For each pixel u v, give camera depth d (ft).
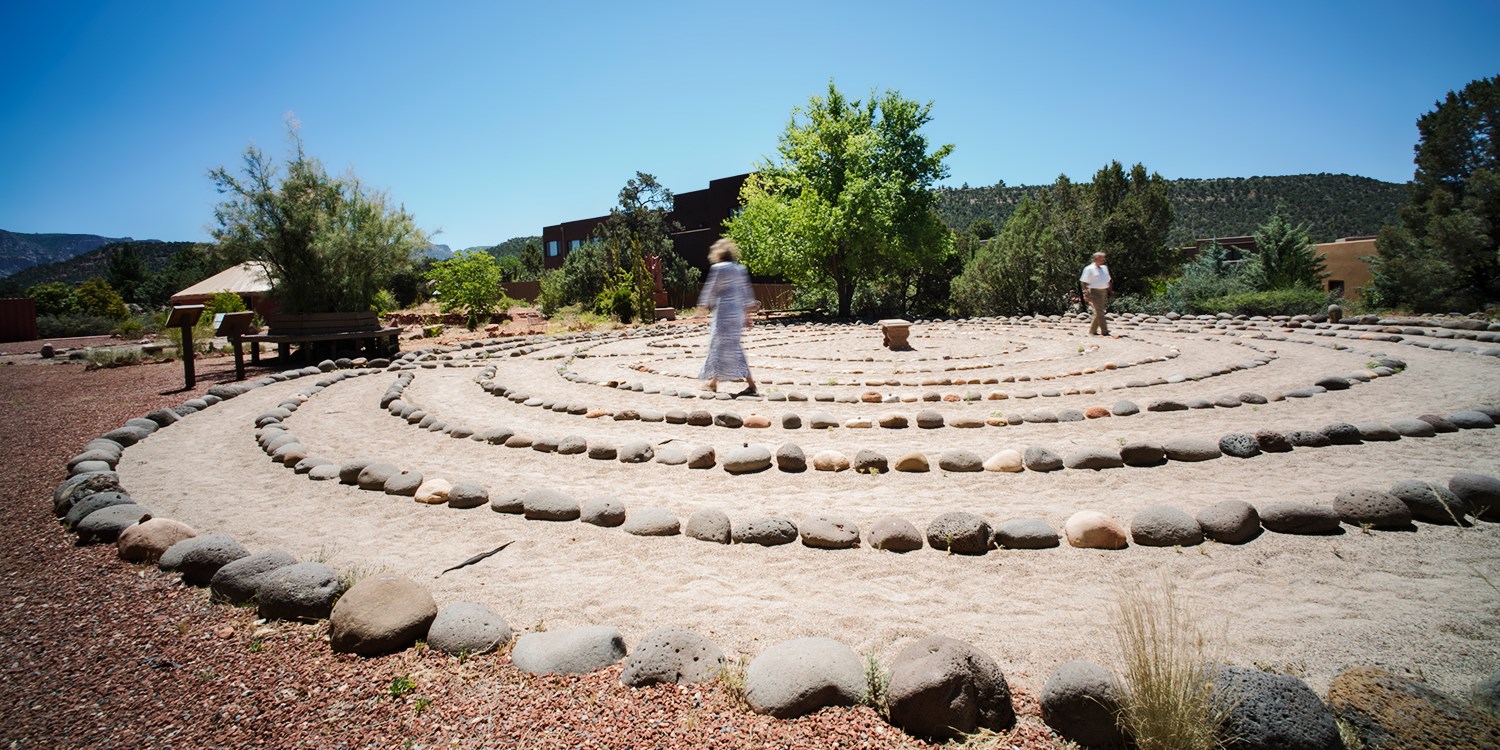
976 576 12.44
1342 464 17.72
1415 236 60.54
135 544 13.28
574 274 110.73
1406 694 7.70
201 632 10.49
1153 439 21.65
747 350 48.73
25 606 11.39
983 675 8.30
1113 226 72.79
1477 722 7.29
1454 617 10.30
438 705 8.57
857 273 84.38
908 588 12.06
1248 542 13.28
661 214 126.21
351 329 47.39
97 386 38.47
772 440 23.04
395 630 9.95
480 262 83.46
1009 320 66.90
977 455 18.90
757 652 9.96
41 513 16.11
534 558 13.73
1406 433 19.72
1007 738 7.94
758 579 12.59
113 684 9.14
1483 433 19.65
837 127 81.30
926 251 82.64
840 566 13.06
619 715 8.32
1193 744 7.06
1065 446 20.52
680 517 15.98
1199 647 8.15
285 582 11.02
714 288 31.12
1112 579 12.11
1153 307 68.33
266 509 16.85
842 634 10.48
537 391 33.19
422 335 67.87
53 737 8.06
